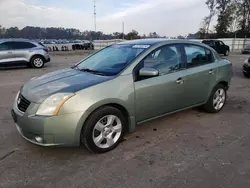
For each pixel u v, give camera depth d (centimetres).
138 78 326
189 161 286
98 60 383
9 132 369
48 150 314
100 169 270
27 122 273
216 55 455
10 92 645
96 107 284
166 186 239
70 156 299
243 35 4741
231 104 531
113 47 407
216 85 446
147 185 241
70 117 270
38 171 266
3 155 301
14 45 1127
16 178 253
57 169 271
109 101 293
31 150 314
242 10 4981
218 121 421
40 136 271
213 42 2147
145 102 334
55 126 267
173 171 265
